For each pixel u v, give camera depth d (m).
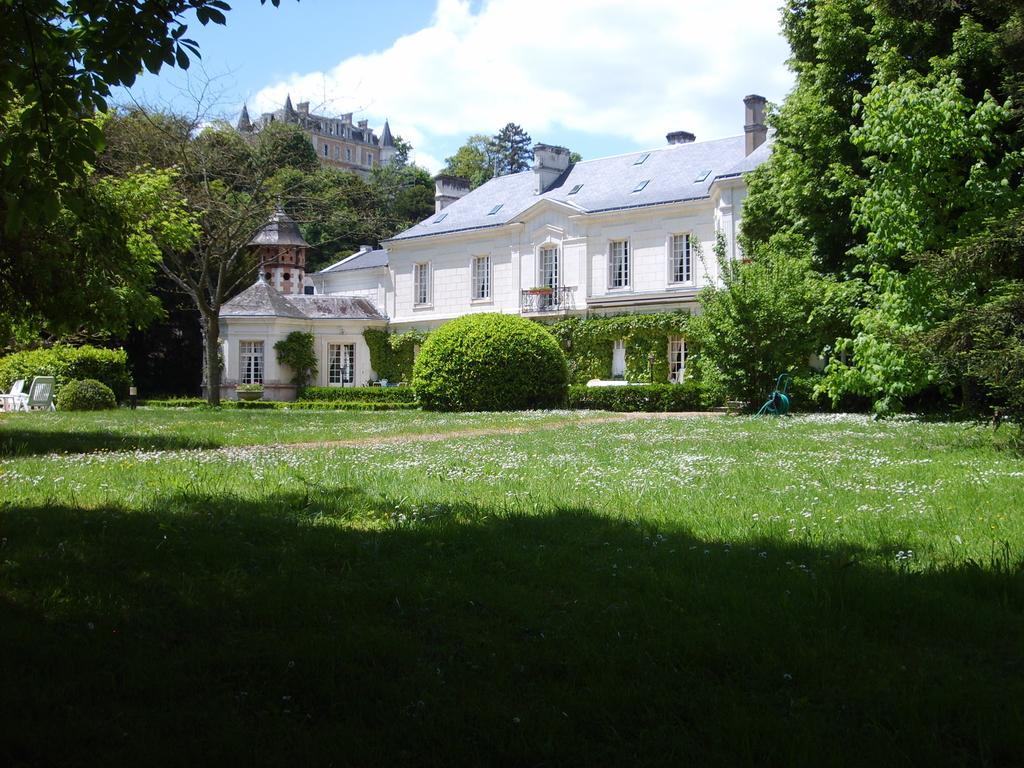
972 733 3.01
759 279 23.03
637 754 2.90
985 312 11.05
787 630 4.01
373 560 5.36
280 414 23.50
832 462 10.16
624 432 15.67
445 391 26.66
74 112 5.91
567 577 4.97
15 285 12.87
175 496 7.45
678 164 38.34
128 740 2.94
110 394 25.62
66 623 4.12
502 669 3.59
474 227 41.75
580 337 37.00
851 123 23.70
